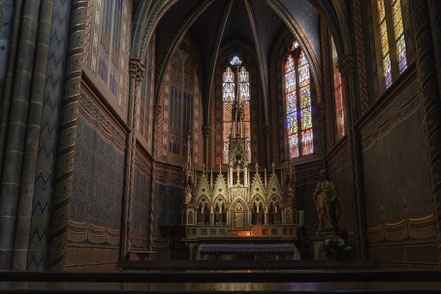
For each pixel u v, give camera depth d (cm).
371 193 1245
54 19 771
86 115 959
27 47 727
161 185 1827
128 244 1290
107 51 1146
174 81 2005
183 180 1912
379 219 1172
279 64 2119
